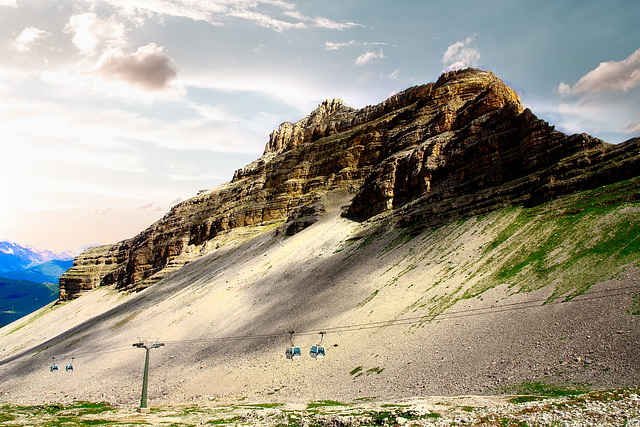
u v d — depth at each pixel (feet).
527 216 248.93
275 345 257.14
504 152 318.65
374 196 443.32
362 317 241.55
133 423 159.94
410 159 418.72
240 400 202.90
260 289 392.68
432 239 299.79
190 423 156.97
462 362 161.68
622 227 187.11
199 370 265.95
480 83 529.86
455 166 361.10
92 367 355.97
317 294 313.12
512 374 142.20
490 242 247.50
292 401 182.60
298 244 474.90
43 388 336.29
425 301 224.12
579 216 218.18
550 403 112.68
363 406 147.13
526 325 163.02
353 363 199.62
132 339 400.47
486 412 115.34
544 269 192.75
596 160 243.81
